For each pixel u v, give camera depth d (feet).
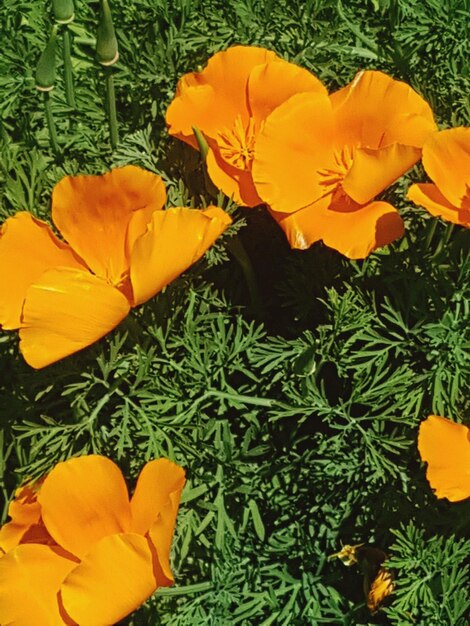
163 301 0.90
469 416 0.92
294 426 0.96
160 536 0.71
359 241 0.80
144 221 0.81
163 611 0.94
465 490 0.79
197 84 0.88
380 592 0.88
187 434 0.91
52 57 0.92
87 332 0.75
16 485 0.94
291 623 0.94
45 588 0.74
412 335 0.94
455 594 0.88
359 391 0.89
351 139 0.85
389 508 0.92
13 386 0.93
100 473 0.74
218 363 0.91
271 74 0.86
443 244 0.90
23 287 0.79
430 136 0.78
